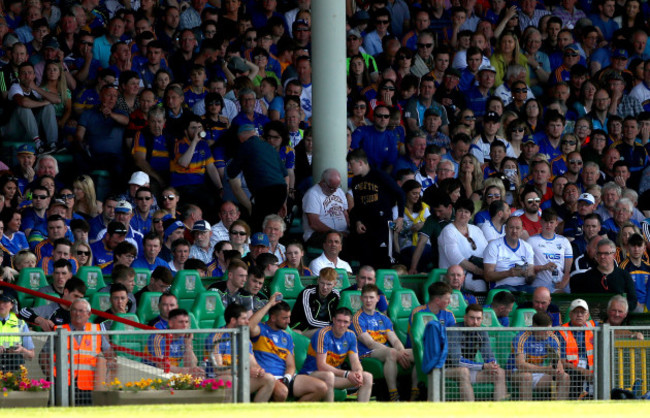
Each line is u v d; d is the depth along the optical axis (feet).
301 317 157.28
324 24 192.24
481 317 148.97
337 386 142.31
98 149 199.11
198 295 150.92
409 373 150.92
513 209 203.41
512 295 163.94
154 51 214.69
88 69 215.10
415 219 192.34
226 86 220.84
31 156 193.57
